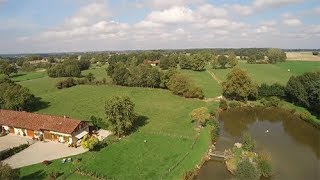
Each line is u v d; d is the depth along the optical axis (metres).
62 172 58.12
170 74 141.38
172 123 89.19
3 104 101.94
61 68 185.75
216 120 94.25
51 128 75.00
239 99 123.81
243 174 56.16
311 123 93.31
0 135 80.31
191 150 67.75
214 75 180.88
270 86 125.88
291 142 78.75
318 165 64.25
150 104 114.12
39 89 147.75
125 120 77.50
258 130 89.75
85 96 127.75
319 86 95.38
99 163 61.78
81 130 77.56
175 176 57.25
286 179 58.12
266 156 64.94
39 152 68.12
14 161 63.44
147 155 65.62
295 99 116.69
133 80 148.75
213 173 60.88
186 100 121.25
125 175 57.03
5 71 186.88
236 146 72.81
